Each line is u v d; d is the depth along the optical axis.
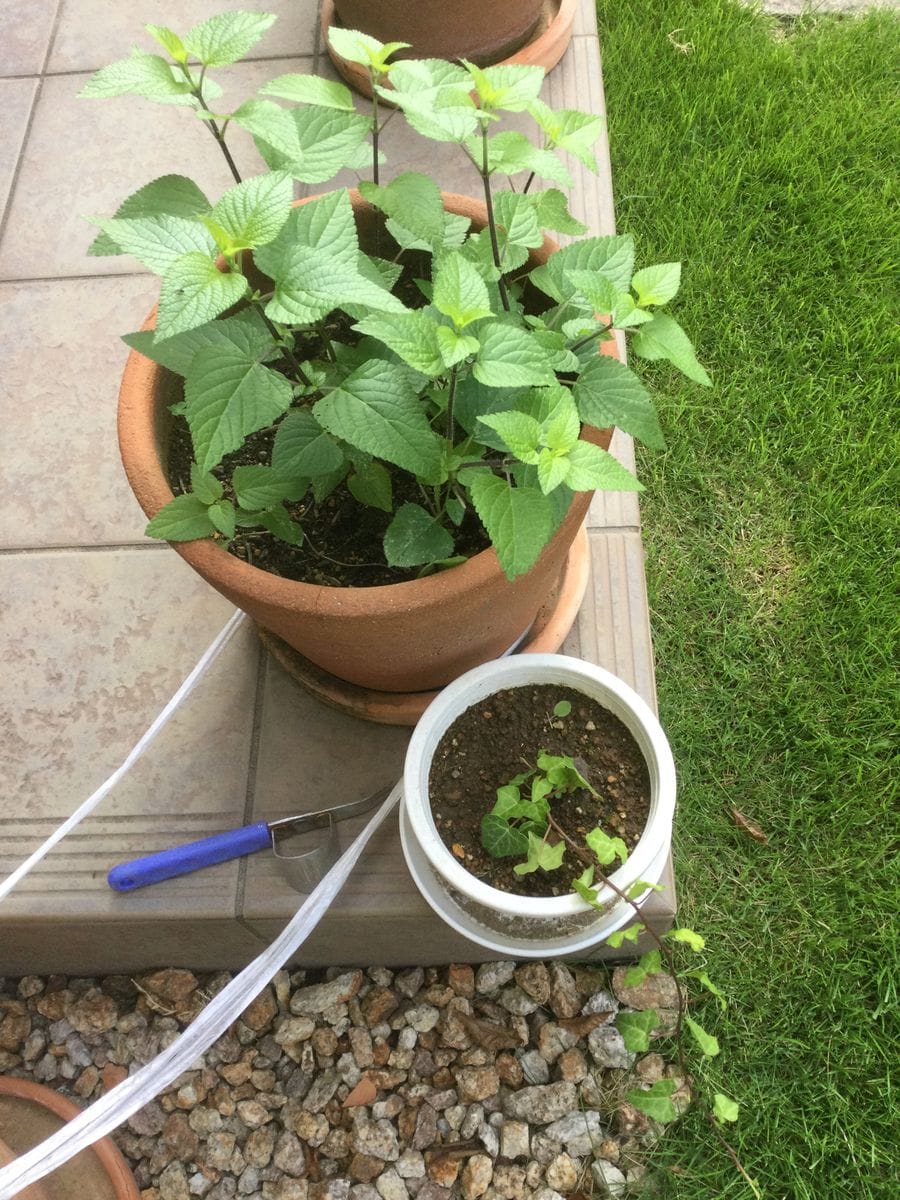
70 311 1.79
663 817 1.12
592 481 0.89
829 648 1.64
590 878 1.07
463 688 1.19
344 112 1.06
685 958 1.45
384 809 1.33
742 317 1.93
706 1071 1.38
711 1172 1.32
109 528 1.60
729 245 2.00
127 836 1.38
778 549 1.74
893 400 1.83
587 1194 1.32
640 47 2.21
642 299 0.99
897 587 1.67
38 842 1.39
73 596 1.55
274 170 1.01
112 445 1.67
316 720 1.44
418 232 1.03
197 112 0.91
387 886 1.33
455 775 1.23
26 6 2.15
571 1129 1.35
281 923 1.34
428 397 1.11
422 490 1.19
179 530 1.02
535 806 1.11
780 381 1.87
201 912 1.33
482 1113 1.37
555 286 1.07
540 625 1.42
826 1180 1.32
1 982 1.52
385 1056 1.41
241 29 0.92
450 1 1.75
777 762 1.58
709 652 1.66
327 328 1.28
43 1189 1.33
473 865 1.17
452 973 1.46
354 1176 1.34
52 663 1.51
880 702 1.58
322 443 1.05
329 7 1.99
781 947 1.46
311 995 1.45
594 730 1.23
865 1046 1.37
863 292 1.94
